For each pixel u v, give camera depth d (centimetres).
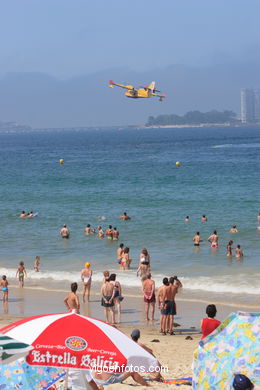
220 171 13562
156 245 5856
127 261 4834
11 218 7756
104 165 16638
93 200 9225
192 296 3931
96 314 3578
